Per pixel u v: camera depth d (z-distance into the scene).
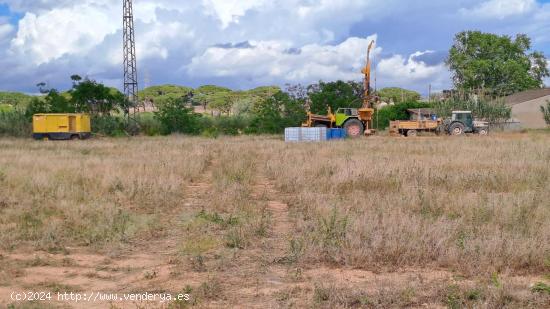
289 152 23.38
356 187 13.14
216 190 13.24
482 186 13.21
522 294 5.91
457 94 52.88
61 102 48.78
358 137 37.88
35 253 7.96
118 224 9.37
